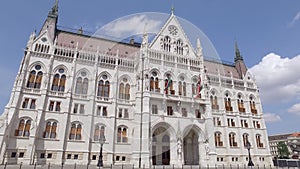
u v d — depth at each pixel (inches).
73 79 1823.3
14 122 1592.0
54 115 1729.8
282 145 4461.1
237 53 3100.4
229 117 2416.3
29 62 1793.8
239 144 2342.5
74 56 1916.8
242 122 2479.1
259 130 2536.9
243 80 2721.5
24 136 1595.7
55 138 1669.5
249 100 2637.8
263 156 2396.7
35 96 1727.4
